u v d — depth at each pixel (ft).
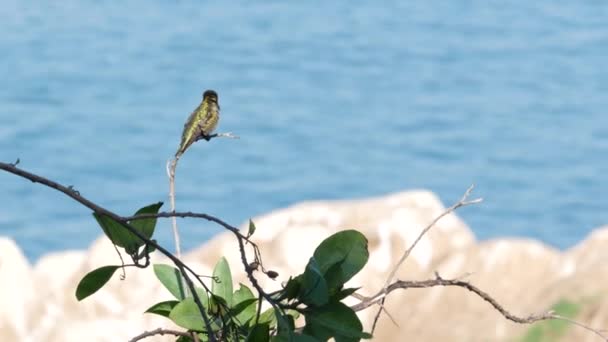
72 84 252.21
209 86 255.70
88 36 295.07
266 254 63.46
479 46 293.84
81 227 175.94
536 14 327.26
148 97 246.27
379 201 70.18
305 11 326.85
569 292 53.36
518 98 250.16
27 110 233.14
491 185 201.67
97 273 13.25
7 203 184.24
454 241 66.03
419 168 208.85
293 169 203.92
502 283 57.31
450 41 298.35
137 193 191.72
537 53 287.28
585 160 213.25
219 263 15.28
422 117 235.40
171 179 14.73
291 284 13.51
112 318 56.95
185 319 14.43
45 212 180.75
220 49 286.05
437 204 69.87
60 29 301.63
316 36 299.58
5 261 59.11
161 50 284.20
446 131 226.99
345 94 250.16
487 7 335.47
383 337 57.67
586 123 233.96
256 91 252.21
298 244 62.90
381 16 323.78
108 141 215.92
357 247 13.96
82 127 223.10
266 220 68.54
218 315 14.46
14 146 212.64
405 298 59.16
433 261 64.18
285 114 234.58
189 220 171.22
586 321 51.65
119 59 275.59
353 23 314.35
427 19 321.52
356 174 203.82
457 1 342.64
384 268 63.62
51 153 209.05
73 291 59.77
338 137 221.46
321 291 13.43
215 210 184.34
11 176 195.31
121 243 13.25
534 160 212.84
